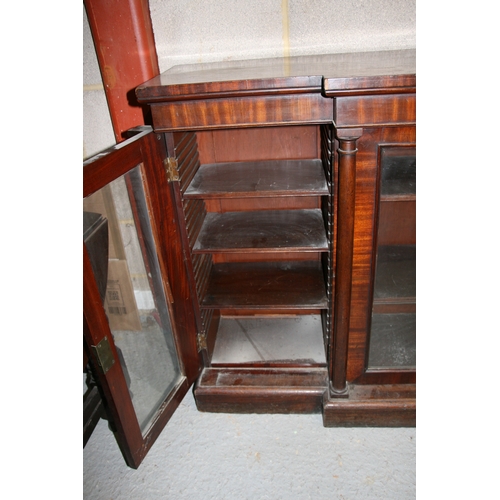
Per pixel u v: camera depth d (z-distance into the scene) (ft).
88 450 4.09
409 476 3.62
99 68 4.15
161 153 3.37
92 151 4.56
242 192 3.63
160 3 3.96
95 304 2.77
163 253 3.51
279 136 4.24
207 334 4.52
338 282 3.43
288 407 4.23
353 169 2.99
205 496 3.58
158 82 3.11
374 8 3.81
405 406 3.90
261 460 3.85
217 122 3.12
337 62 3.44
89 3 3.80
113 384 3.04
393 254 3.53
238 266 4.86
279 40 4.03
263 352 4.71
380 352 3.97
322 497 3.51
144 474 3.81
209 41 4.09
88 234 2.98
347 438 4.00
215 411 4.36
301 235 4.02
